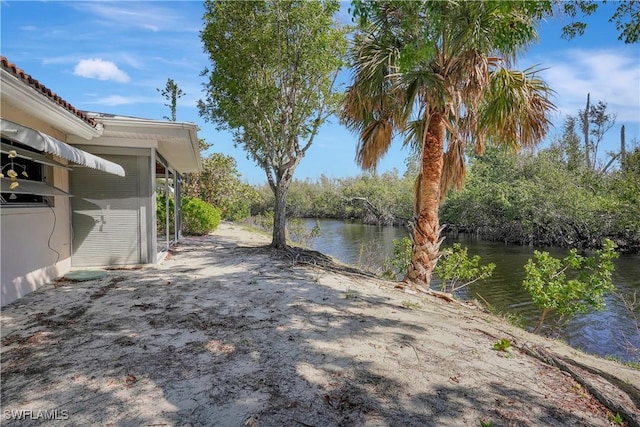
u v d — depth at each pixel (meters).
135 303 4.91
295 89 9.41
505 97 6.33
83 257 7.26
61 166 5.79
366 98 6.88
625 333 7.98
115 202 7.38
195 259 8.62
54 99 4.75
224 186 24.03
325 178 54.78
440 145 6.85
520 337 4.59
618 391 3.15
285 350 3.47
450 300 6.50
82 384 2.77
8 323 4.09
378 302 5.43
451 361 3.40
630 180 16.42
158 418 2.36
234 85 9.02
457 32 4.99
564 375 3.33
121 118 6.71
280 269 7.51
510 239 22.17
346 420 2.40
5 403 2.51
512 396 2.82
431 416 2.48
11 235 4.94
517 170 22.39
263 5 8.49
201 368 3.07
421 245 7.05
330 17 8.77
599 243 18.50
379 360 3.33
